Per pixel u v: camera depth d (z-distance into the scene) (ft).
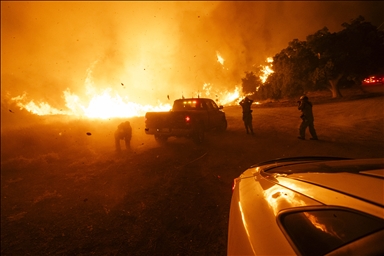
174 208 13.84
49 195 17.38
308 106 23.80
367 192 4.43
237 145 25.63
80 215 14.28
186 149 26.50
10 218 14.71
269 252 4.39
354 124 23.32
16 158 28.09
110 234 12.01
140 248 10.68
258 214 5.53
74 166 24.13
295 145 22.36
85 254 10.66
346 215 4.14
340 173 5.90
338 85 55.93
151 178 18.74
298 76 60.29
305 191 5.33
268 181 6.95
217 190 15.65
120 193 16.63
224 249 9.98
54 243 11.75
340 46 51.01
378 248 3.43
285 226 4.71
